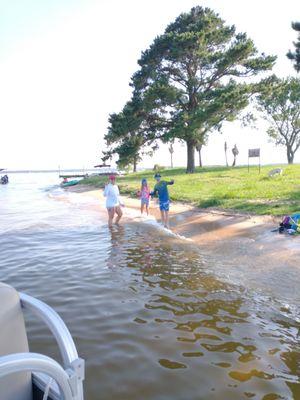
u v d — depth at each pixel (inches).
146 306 232.2
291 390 148.3
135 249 385.4
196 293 253.1
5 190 1594.5
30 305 96.7
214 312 221.9
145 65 1424.7
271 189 700.0
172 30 1445.6
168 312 223.0
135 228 509.0
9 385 92.4
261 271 294.4
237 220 497.4
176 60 1407.5
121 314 220.7
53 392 95.0
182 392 148.1
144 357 173.0
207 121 1337.4
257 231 429.1
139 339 190.1
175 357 173.3
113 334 195.5
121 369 163.9
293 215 437.7
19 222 593.0
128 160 1483.8
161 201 512.4
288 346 181.6
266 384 152.3
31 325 203.5
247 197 643.5
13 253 378.3
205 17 1350.9
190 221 533.6
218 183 935.0
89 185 1430.9
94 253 371.9
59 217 642.2
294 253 331.9
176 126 1326.3
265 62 1363.2
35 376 100.4
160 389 150.1
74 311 225.8
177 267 315.6
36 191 1475.1
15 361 69.1
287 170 1084.5
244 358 171.8
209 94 1330.0
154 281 280.2
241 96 1248.8
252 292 251.6
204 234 448.8
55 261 343.6
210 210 588.1
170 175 1380.4
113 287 268.1
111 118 1403.8
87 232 490.9
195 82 1419.8
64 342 91.1
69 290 262.8
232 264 319.0
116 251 378.0
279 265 305.6
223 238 418.6
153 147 1596.9
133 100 1376.7
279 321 208.4
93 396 146.3
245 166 1676.9
